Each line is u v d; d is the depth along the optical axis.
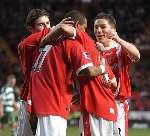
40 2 118.44
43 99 20.22
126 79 24.97
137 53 23.38
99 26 23.84
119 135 24.94
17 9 117.81
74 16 21.39
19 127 23.41
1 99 68.44
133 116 84.88
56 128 20.02
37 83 20.53
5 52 110.81
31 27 22.48
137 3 117.19
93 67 20.23
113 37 23.27
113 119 21.20
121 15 113.81
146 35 110.38
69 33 20.20
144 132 68.06
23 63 22.09
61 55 20.45
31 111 20.70
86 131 21.06
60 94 20.33
